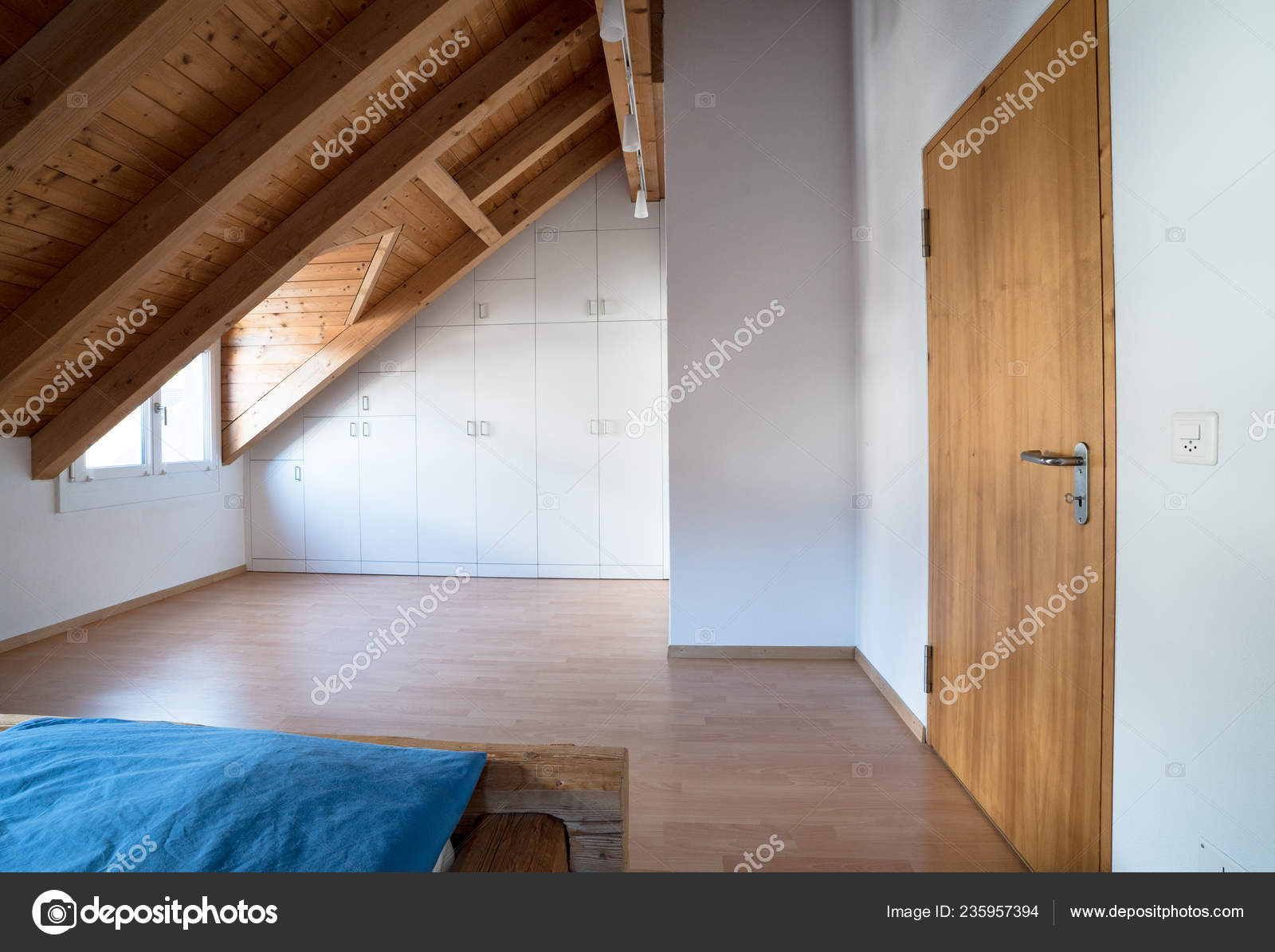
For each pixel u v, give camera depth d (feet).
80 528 13.08
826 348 10.72
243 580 17.26
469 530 17.65
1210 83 3.37
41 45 6.14
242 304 10.94
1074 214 4.66
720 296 10.82
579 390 17.22
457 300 17.40
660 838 5.95
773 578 10.97
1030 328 5.28
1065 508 4.82
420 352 17.58
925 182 7.54
